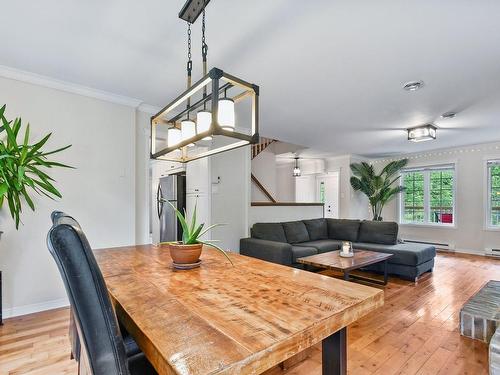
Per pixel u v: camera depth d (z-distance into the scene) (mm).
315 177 8227
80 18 1894
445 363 1924
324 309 987
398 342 2203
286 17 1866
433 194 6562
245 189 4781
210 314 947
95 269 729
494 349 1582
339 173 7500
